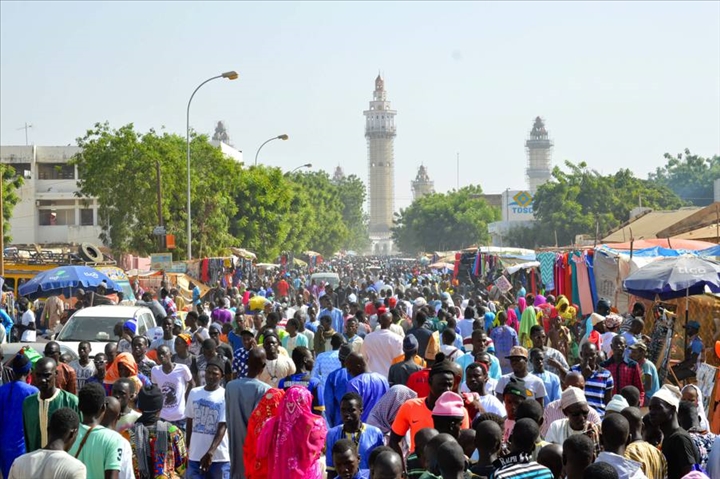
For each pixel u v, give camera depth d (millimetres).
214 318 19688
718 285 15883
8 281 32750
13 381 8945
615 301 23297
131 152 51250
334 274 51469
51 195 78625
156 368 11297
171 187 51562
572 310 19984
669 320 16078
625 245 25969
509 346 15609
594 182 79625
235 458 9336
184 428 11195
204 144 59062
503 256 35188
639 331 15102
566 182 81625
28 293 23250
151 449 9289
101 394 7535
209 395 9672
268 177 74125
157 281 38125
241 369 11461
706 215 27469
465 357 12359
